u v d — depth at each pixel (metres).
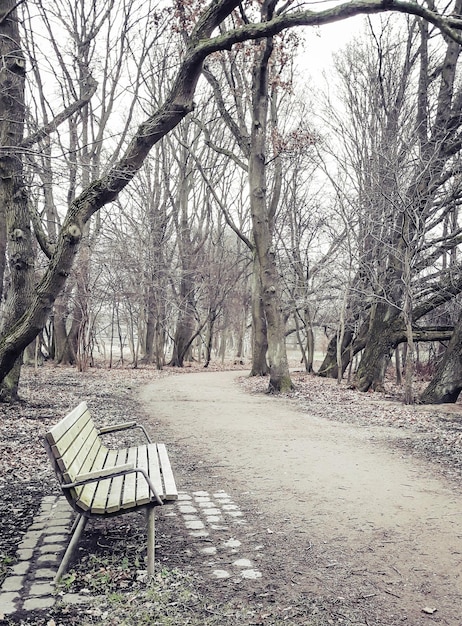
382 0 7.04
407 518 5.47
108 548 4.57
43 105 14.95
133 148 8.69
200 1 15.26
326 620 3.45
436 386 15.77
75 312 32.19
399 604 3.68
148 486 4.32
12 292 11.84
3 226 12.02
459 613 3.56
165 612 3.51
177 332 39.53
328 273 27.12
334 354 29.67
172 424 11.49
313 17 7.52
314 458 8.28
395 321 19.53
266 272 19.03
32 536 4.81
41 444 8.62
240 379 26.53
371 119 20.73
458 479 7.09
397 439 9.99
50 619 3.42
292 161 28.92
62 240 9.09
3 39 10.84
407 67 20.20
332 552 4.57
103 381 22.45
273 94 25.33
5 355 9.65
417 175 16.81
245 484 6.75
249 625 3.38
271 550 4.60
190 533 4.98
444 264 20.34
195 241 40.03
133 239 29.48
